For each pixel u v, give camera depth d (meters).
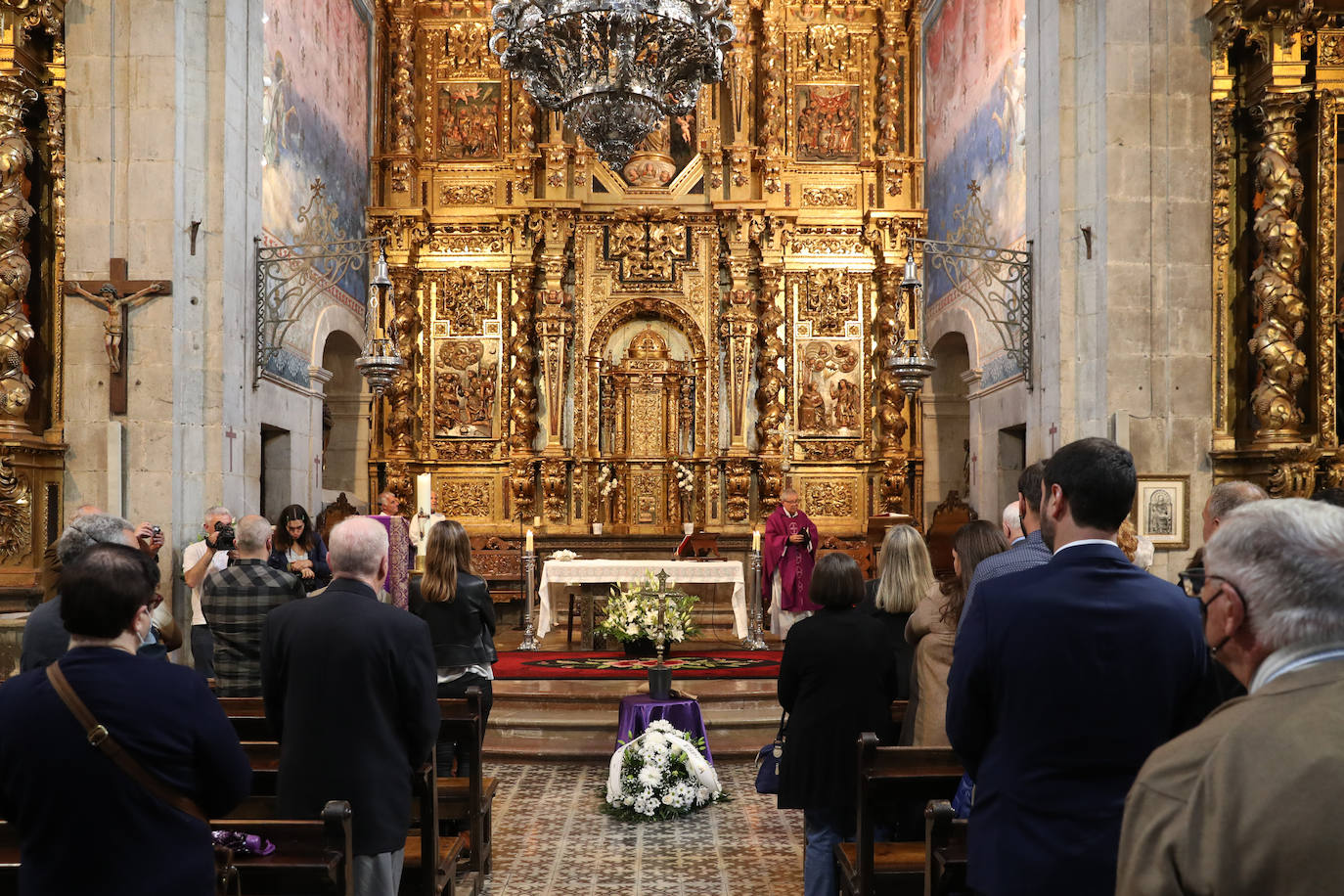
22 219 10.69
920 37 19.03
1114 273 11.20
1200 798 1.76
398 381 18.20
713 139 18.83
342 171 17.03
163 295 11.11
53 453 10.95
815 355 18.88
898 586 5.95
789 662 5.60
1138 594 3.11
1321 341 10.88
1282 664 1.86
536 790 8.73
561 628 16.45
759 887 6.42
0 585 10.40
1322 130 10.91
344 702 4.18
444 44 19.19
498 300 18.83
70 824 2.93
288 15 14.34
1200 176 11.25
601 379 18.75
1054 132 11.88
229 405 11.77
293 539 9.38
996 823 3.12
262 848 3.75
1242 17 10.81
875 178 19.05
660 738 8.11
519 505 18.33
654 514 18.61
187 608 11.10
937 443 18.72
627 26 10.55
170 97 11.19
